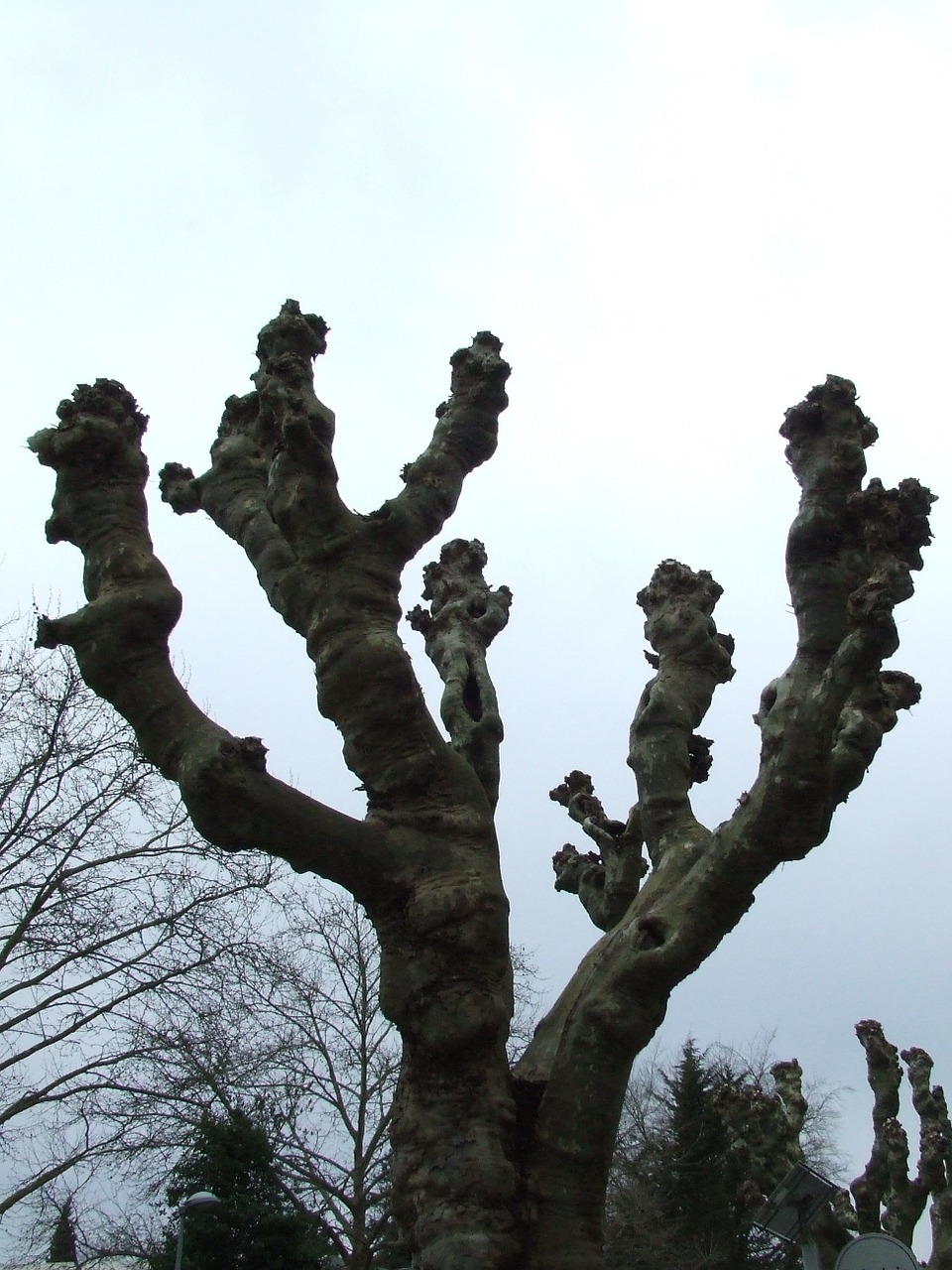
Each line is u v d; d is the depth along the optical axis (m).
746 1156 14.12
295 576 5.95
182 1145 16.81
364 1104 21.38
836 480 5.84
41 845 16.14
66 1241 15.80
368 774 5.59
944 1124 16.09
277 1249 18.88
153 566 5.78
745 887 5.21
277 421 6.18
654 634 7.18
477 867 5.41
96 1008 15.72
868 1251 9.58
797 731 5.09
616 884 7.16
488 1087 5.07
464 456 6.66
